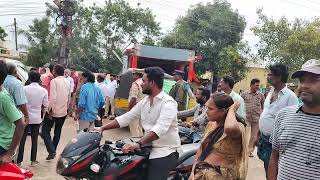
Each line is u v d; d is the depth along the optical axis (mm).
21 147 7535
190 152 5617
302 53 26516
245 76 32562
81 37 35781
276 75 5449
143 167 4699
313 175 2988
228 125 3881
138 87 10078
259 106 9539
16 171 4141
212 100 4164
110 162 4543
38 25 35844
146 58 17391
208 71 32562
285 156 3148
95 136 4637
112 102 14555
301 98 3084
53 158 8172
